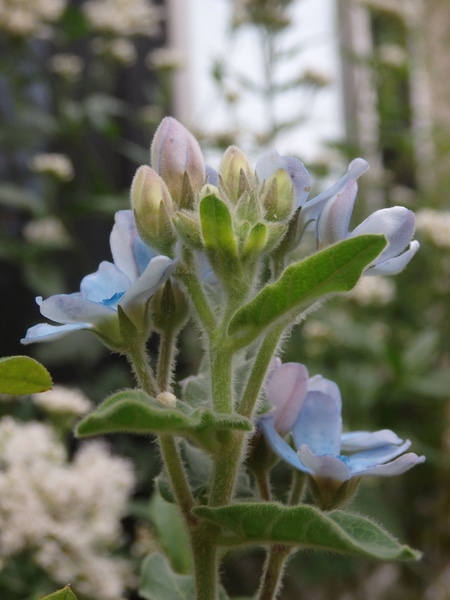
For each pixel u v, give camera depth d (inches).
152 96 24.2
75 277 23.3
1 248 19.2
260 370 6.9
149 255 7.3
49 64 23.6
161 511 9.4
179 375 20.4
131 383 19.7
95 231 23.6
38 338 6.8
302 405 7.3
